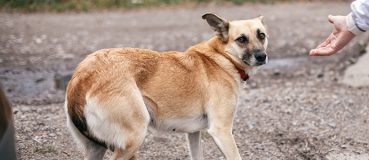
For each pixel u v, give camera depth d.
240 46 5.76
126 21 17.09
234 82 5.72
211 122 5.57
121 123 5.02
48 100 9.02
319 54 5.02
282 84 10.18
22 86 9.93
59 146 6.68
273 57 12.34
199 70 5.58
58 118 7.74
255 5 20.69
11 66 11.33
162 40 14.05
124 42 13.78
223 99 5.60
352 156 6.67
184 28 15.80
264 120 7.92
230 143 5.54
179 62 5.52
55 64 11.55
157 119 5.43
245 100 8.94
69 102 5.07
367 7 4.66
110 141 5.06
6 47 13.02
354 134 7.38
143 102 5.16
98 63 5.12
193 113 5.55
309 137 7.27
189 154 6.30
